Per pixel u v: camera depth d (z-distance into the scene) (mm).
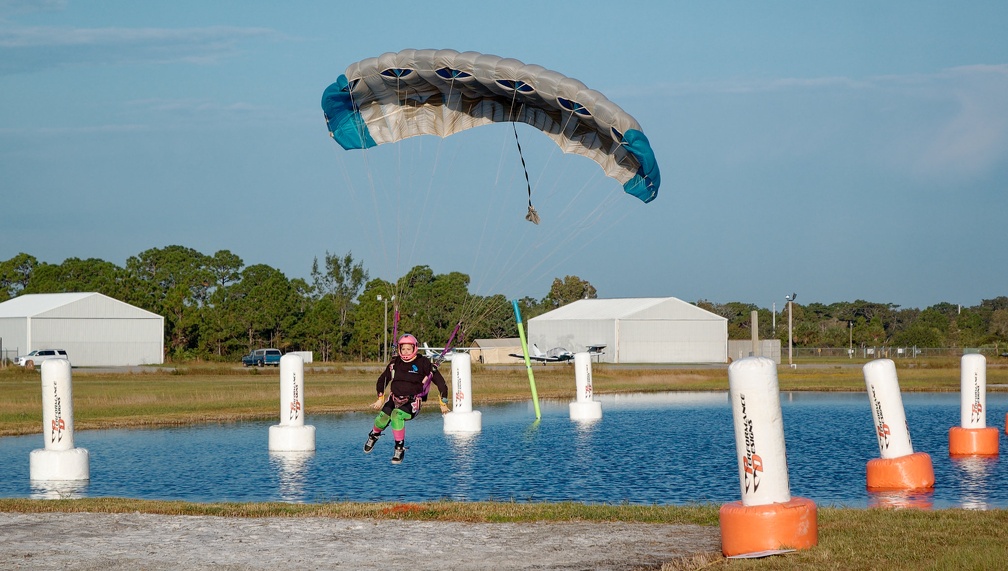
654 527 19078
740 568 15328
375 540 17828
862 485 29000
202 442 40875
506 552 16828
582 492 28047
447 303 155500
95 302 126625
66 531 18750
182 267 189375
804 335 193000
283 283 157500
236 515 20844
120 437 42844
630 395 72625
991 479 29391
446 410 21188
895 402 28453
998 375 94438
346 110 30391
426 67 28266
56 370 30859
